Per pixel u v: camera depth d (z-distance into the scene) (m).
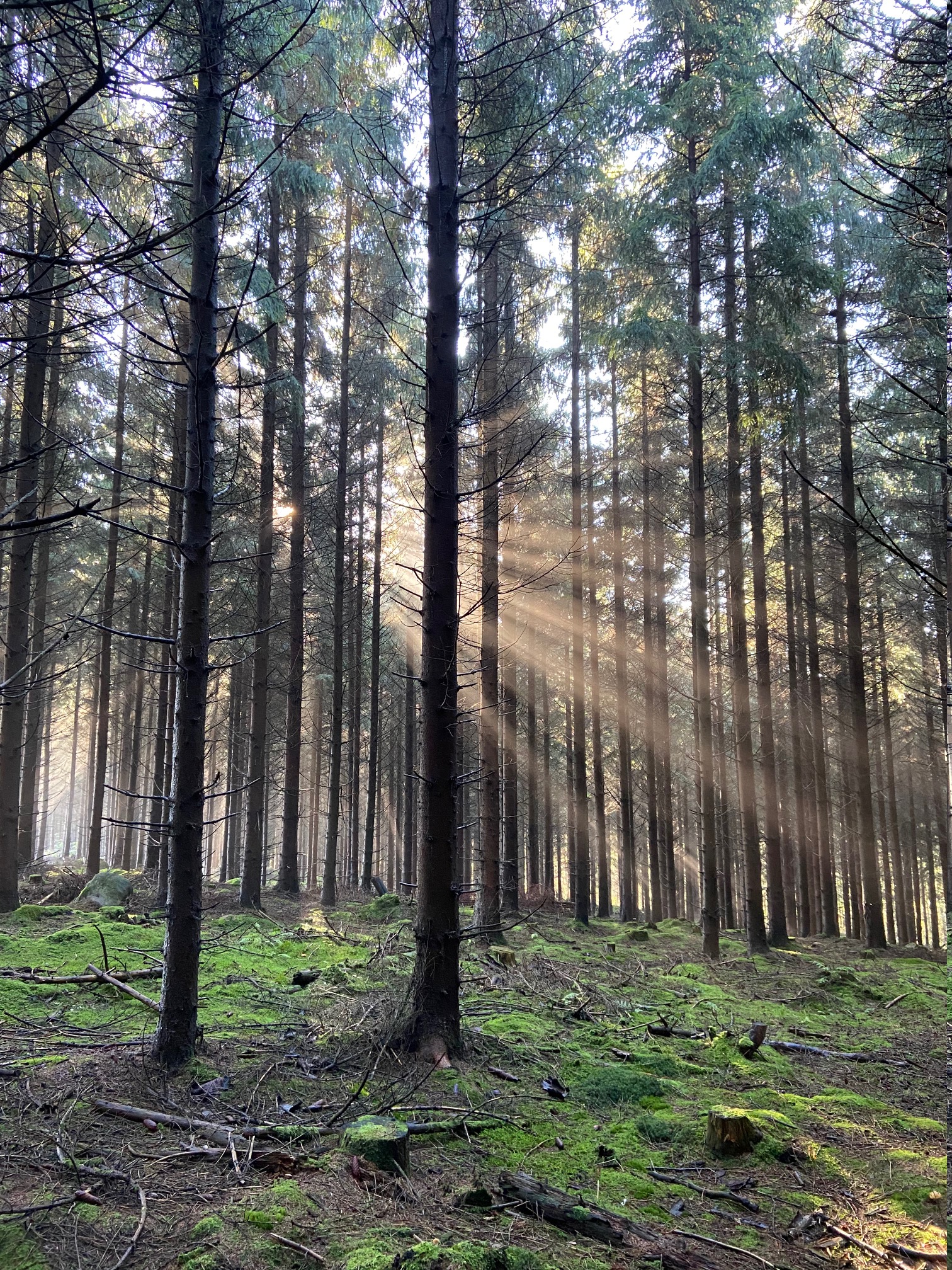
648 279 11.23
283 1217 2.72
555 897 19.67
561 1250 2.87
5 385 10.13
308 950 8.09
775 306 9.99
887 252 10.55
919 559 15.54
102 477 13.97
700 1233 3.17
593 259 13.04
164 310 4.26
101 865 22.12
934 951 13.38
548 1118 4.20
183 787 4.38
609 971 8.73
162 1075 4.01
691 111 10.26
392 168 5.72
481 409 5.54
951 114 2.59
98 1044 4.49
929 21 2.96
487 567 10.08
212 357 4.65
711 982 9.06
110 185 6.09
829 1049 6.39
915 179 4.29
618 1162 3.75
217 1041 4.64
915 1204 3.54
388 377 13.13
